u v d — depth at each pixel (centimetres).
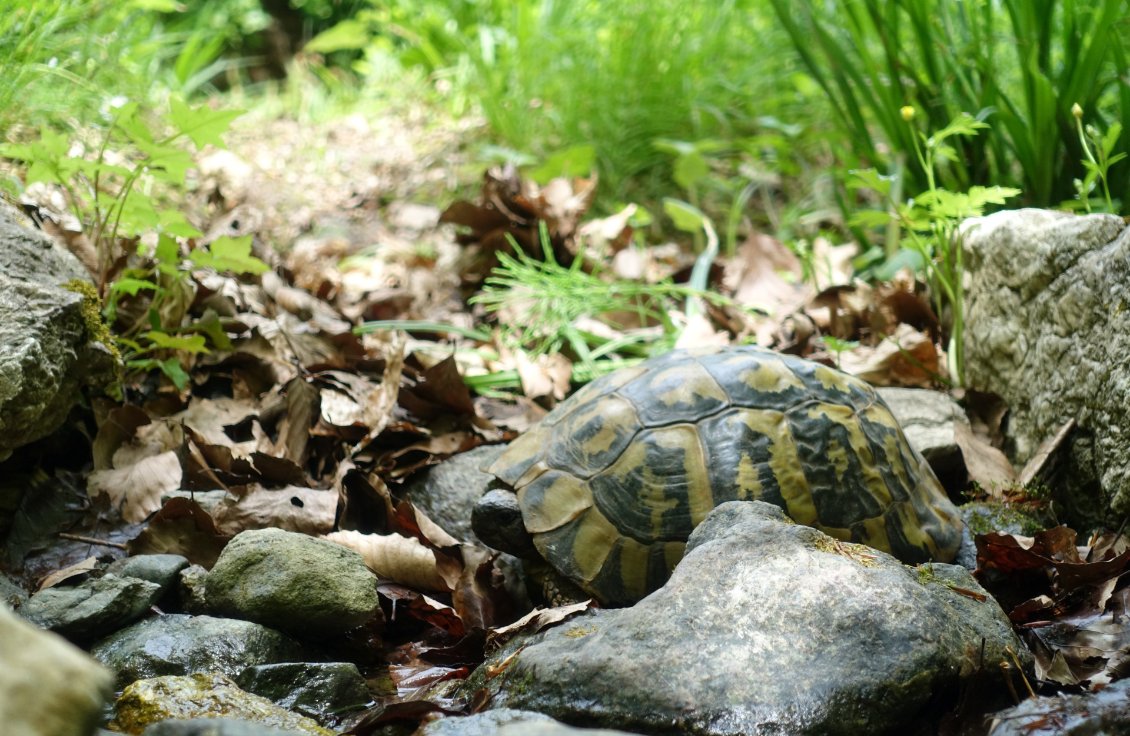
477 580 79
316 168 124
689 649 69
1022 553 77
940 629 69
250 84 171
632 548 76
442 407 89
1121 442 80
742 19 135
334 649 75
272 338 91
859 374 93
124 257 87
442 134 132
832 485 77
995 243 88
